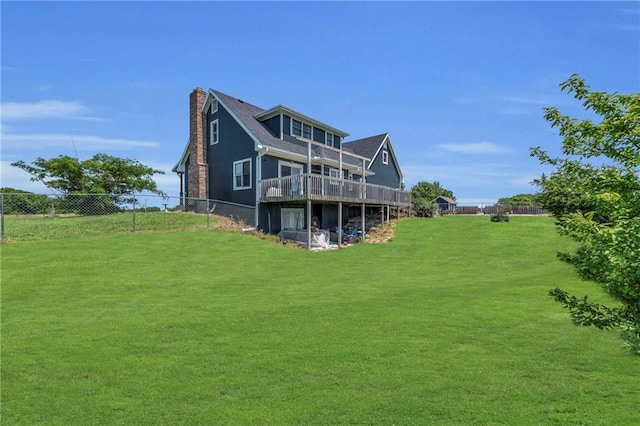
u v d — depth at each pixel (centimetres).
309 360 543
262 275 1247
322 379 484
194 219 2028
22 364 526
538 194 705
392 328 688
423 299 928
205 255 1455
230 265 1355
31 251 1286
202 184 2272
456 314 781
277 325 707
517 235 2292
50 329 682
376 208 3036
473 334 655
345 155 2792
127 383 471
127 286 1037
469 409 409
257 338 635
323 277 1260
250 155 2067
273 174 2125
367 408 412
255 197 2038
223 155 2234
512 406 415
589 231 306
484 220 2895
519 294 973
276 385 468
